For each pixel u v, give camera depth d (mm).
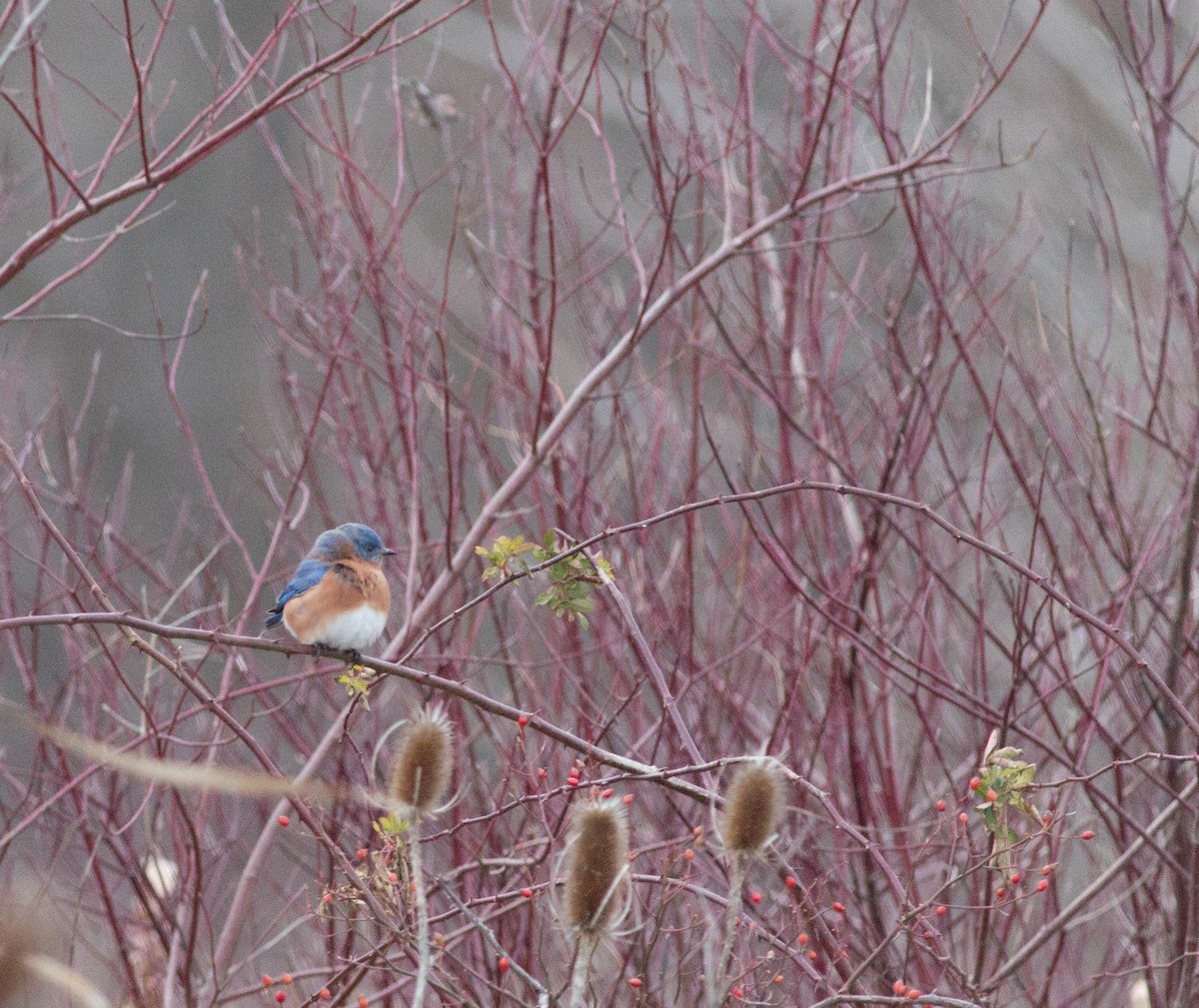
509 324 12930
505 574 8055
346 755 11477
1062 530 13188
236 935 10117
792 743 11016
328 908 8031
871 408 12445
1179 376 12750
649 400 13883
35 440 13133
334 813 10086
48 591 14422
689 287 11508
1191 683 11102
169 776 2707
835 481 11766
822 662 12305
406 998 9664
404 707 11586
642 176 20609
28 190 22531
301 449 13609
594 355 13875
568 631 11758
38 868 10203
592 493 12078
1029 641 9430
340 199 12805
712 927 6648
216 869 11961
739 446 14719
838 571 12039
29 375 29688
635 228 19109
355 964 7301
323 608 9836
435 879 7559
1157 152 10773
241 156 31469
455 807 9891
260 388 30422
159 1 31562
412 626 11031
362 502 12172
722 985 5434
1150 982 9484
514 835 10688
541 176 11703
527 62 12852
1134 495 13281
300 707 12266
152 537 27172
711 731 11625
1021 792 7152
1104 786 11961
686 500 11078
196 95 31828
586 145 21438
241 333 30844
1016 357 12953
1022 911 10797
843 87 11312
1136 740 12250
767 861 7441
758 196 12453
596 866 5336
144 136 8883
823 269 12641
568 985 6090
